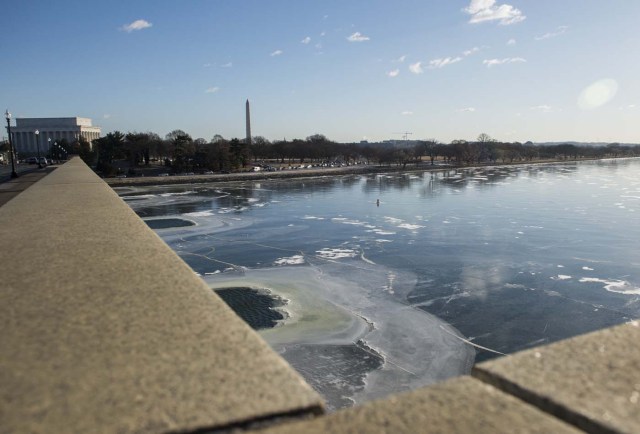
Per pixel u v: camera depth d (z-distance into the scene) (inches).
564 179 4387.3
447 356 754.8
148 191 3449.8
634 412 60.1
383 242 1638.8
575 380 69.2
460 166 6353.3
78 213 256.4
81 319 94.0
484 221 2068.2
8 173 1763.0
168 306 101.3
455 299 1027.9
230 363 74.0
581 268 1275.8
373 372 699.4
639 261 1347.2
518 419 60.2
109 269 134.3
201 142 5994.1
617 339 85.1
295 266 1314.0
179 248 1552.7
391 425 58.9
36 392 66.1
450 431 57.2
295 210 2484.0
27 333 87.2
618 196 2977.4
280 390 66.0
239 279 1178.6
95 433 56.1
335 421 60.5
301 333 835.4
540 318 922.1
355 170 5315.0
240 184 4052.7
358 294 1058.1
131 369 72.3
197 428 57.4
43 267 137.6
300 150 6461.6
